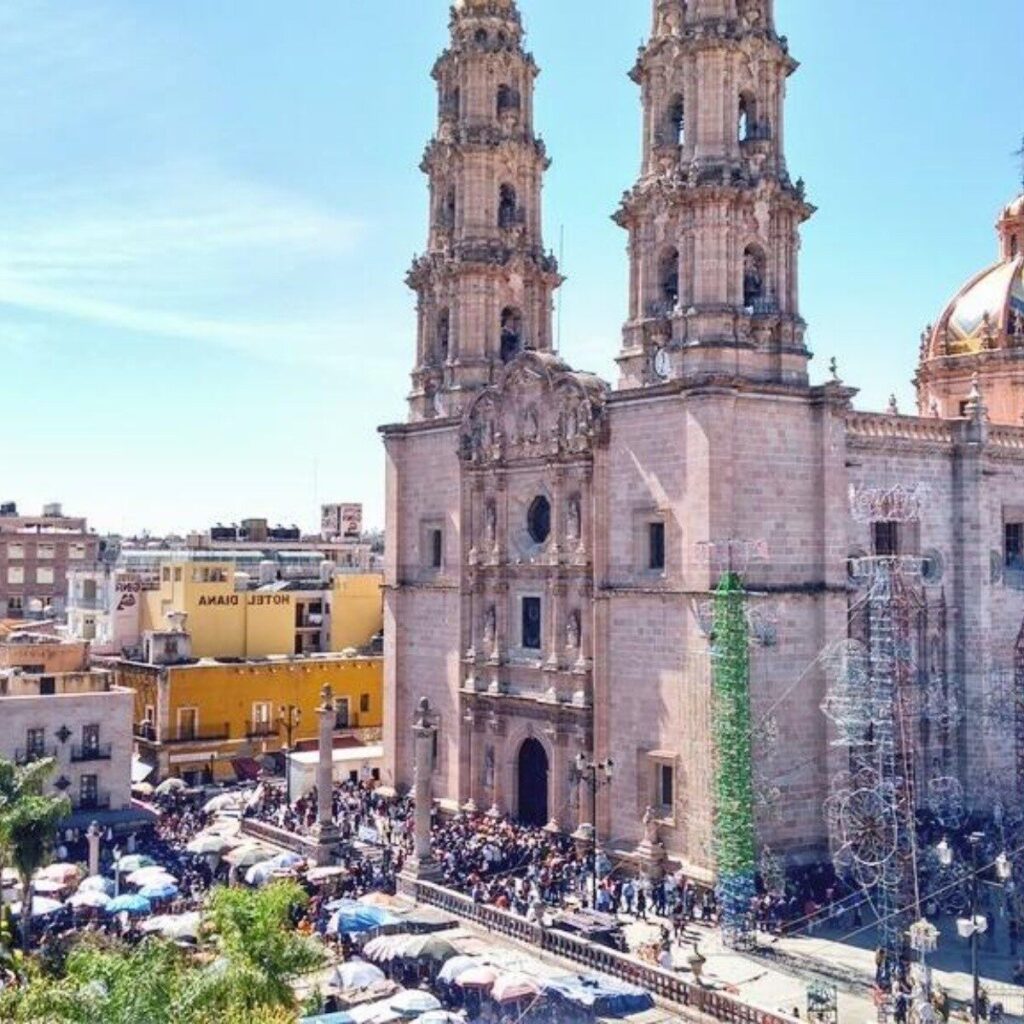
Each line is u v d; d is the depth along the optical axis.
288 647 103.50
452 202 77.25
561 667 64.12
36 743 71.38
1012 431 65.75
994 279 79.50
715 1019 41.16
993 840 56.22
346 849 63.12
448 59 76.69
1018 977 44.97
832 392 57.78
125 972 29.55
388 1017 38.31
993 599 64.06
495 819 67.75
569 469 64.25
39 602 157.00
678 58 60.47
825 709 54.97
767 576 56.44
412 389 78.44
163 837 69.12
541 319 76.38
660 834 57.62
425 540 75.94
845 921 51.44
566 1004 40.50
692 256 58.91
